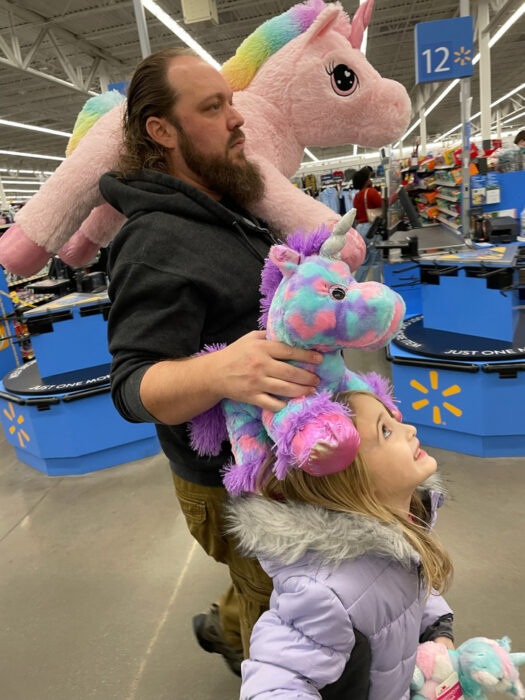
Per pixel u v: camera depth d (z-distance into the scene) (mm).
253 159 1086
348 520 683
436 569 747
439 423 2467
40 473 2934
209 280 802
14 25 7895
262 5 8578
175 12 7906
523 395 2254
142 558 2086
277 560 708
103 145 1063
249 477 723
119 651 1661
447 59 2910
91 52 9484
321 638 678
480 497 2150
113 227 1282
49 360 2980
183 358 779
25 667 1646
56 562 2135
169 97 854
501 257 2377
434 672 900
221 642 1351
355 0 8508
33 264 1149
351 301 599
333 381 696
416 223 4043
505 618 1581
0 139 17016
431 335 2592
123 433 2850
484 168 3936
